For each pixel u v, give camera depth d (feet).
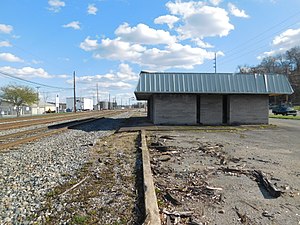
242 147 38.75
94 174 25.03
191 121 74.74
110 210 16.57
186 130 63.16
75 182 22.52
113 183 22.12
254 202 17.69
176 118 74.90
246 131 61.26
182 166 27.48
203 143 42.65
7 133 62.23
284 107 143.54
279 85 74.69
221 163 28.66
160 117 74.90
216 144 41.29
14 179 23.88
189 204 17.40
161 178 23.22
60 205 17.51
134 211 16.44
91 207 17.11
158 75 73.77
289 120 99.76
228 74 75.51
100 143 45.24
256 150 36.29
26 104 227.20
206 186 20.76
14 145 43.29
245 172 24.66
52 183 22.40
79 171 26.25
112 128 75.41
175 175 24.14
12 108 187.73
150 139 47.80
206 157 32.01
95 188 20.93
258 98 76.07
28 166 28.86
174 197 18.19
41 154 35.83
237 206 17.03
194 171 25.43
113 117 142.00
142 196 18.97
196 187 20.53
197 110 77.15
